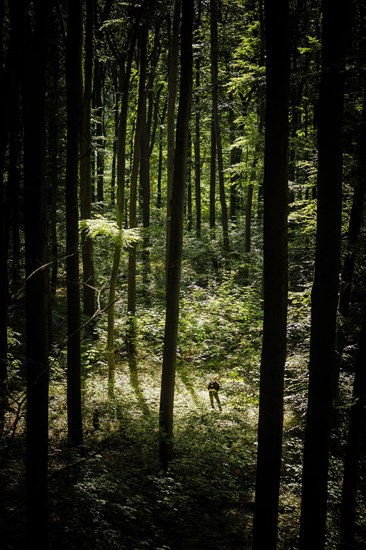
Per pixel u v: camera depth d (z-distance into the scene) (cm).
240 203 3528
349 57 617
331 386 652
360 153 989
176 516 899
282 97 627
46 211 570
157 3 1376
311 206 1130
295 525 970
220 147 2417
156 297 2291
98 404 1380
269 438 671
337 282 641
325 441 657
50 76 1659
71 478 889
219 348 1789
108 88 3575
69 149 1075
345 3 606
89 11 1330
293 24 1389
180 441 1228
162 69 2816
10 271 1880
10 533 662
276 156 634
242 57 2336
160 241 2839
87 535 736
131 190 1692
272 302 655
